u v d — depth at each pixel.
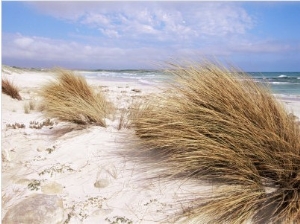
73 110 5.38
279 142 2.78
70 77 6.21
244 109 3.08
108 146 4.08
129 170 3.40
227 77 3.33
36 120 6.11
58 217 2.60
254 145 2.84
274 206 2.52
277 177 2.76
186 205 2.68
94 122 5.20
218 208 2.47
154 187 3.01
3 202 2.95
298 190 2.58
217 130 3.03
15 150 4.29
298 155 2.70
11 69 28.00
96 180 3.29
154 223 2.52
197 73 3.48
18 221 2.54
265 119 2.96
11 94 8.72
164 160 3.18
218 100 3.20
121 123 4.95
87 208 2.81
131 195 2.94
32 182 3.28
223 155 2.82
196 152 2.89
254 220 2.42
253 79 3.47
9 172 3.61
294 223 2.31
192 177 3.05
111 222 2.58
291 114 3.26
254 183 2.68
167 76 3.63
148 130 3.71
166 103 3.50
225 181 2.90
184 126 3.14
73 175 3.46
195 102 3.33
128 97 10.70
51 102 6.11
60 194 3.08
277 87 20.73
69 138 4.57
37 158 3.96
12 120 6.12
